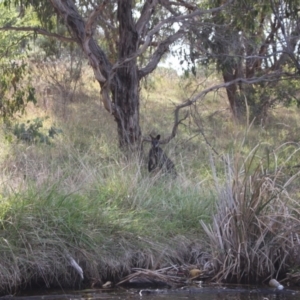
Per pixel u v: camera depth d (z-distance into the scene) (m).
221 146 13.88
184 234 8.70
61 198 8.27
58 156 11.30
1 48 13.76
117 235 8.29
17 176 9.73
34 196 8.16
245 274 8.09
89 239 7.96
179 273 8.14
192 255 8.48
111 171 9.89
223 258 8.14
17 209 7.90
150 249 8.23
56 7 11.89
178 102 20.09
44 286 7.62
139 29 13.00
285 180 9.57
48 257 7.65
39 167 10.18
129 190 9.27
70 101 18.03
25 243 7.64
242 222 8.11
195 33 13.59
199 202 9.29
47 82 18.17
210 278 8.07
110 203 9.06
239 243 8.07
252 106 16.94
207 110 18.78
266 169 8.83
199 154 12.98
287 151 13.23
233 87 17.34
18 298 7.17
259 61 17.52
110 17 14.52
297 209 8.39
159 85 22.17
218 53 13.93
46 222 7.90
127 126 12.84
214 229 8.33
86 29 11.46
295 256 8.20
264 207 8.28
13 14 14.28
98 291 7.56
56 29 15.31
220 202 8.46
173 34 13.67
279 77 15.95
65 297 7.27
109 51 16.22
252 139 14.75
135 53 12.04
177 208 9.15
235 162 8.51
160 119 17.23
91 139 13.27
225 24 13.66
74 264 7.59
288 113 19.75
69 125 14.65
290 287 7.87
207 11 12.48
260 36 16.06
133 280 7.88
